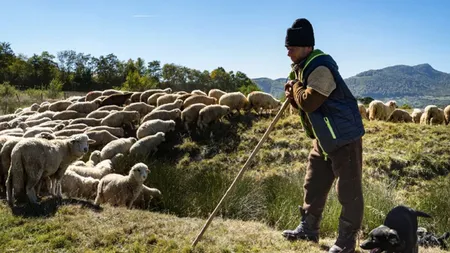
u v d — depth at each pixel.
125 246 4.35
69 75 61.94
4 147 5.80
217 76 61.91
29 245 4.27
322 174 4.61
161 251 4.23
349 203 4.04
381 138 11.04
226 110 11.91
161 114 12.12
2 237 4.41
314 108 3.82
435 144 10.45
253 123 12.13
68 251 4.19
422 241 5.37
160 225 4.99
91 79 66.06
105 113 13.13
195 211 6.83
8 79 57.75
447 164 9.63
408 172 9.35
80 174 7.79
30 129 10.29
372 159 9.74
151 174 8.12
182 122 12.22
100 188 6.75
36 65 61.91
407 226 3.85
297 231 4.83
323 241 4.96
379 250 3.68
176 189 7.64
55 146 5.61
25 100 28.44
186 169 9.61
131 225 4.88
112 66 67.00
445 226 6.29
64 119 13.58
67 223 4.82
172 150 10.95
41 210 5.21
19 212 5.13
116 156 9.45
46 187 6.29
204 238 4.64
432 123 14.03
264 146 10.73
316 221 4.77
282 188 7.51
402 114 14.34
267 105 12.64
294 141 10.75
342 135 3.83
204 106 12.03
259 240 4.72
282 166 9.86
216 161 10.31
